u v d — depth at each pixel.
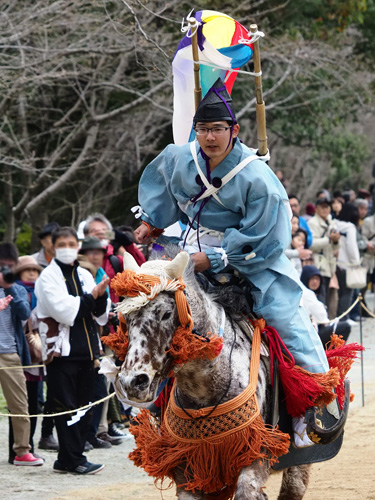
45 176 26.22
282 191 7.43
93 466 11.55
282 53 26.06
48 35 22.47
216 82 7.26
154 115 30.11
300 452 7.70
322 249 22.56
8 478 11.23
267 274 7.46
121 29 20.48
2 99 23.61
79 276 11.78
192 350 6.30
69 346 11.31
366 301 29.83
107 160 29.92
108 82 23.36
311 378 7.39
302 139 34.53
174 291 6.29
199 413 6.73
